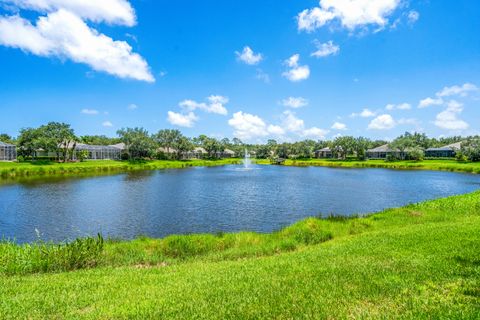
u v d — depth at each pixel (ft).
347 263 30.48
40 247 41.81
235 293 23.44
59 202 106.11
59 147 279.90
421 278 25.26
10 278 30.63
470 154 301.43
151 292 24.44
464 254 31.58
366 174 226.38
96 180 179.32
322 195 123.54
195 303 21.71
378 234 46.70
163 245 48.70
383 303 20.85
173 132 432.66
